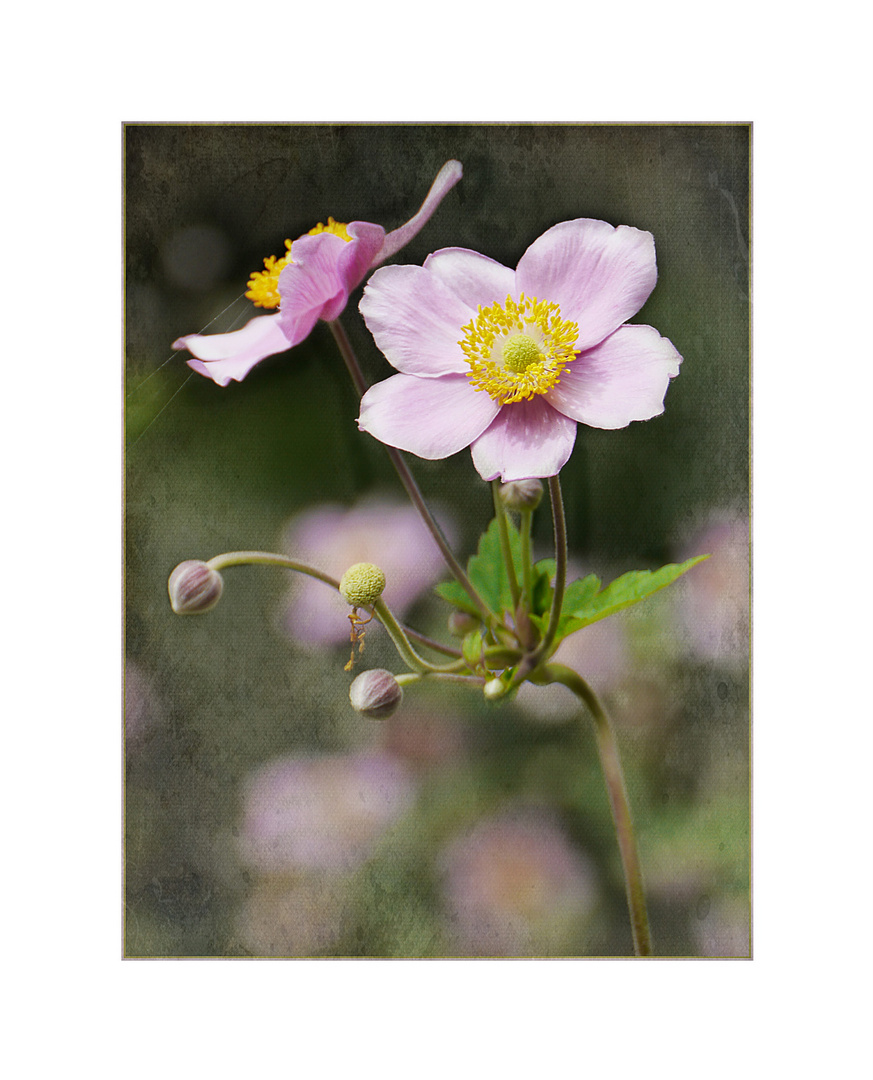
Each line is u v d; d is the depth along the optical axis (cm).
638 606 63
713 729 63
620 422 58
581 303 59
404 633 60
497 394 58
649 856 63
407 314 59
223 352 62
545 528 63
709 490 63
